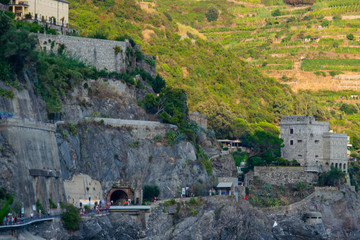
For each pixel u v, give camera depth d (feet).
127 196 605.73
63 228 492.95
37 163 494.59
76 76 627.46
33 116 532.32
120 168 610.65
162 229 590.14
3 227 416.87
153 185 629.51
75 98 621.72
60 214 501.97
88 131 597.52
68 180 544.21
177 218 604.90
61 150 545.85
